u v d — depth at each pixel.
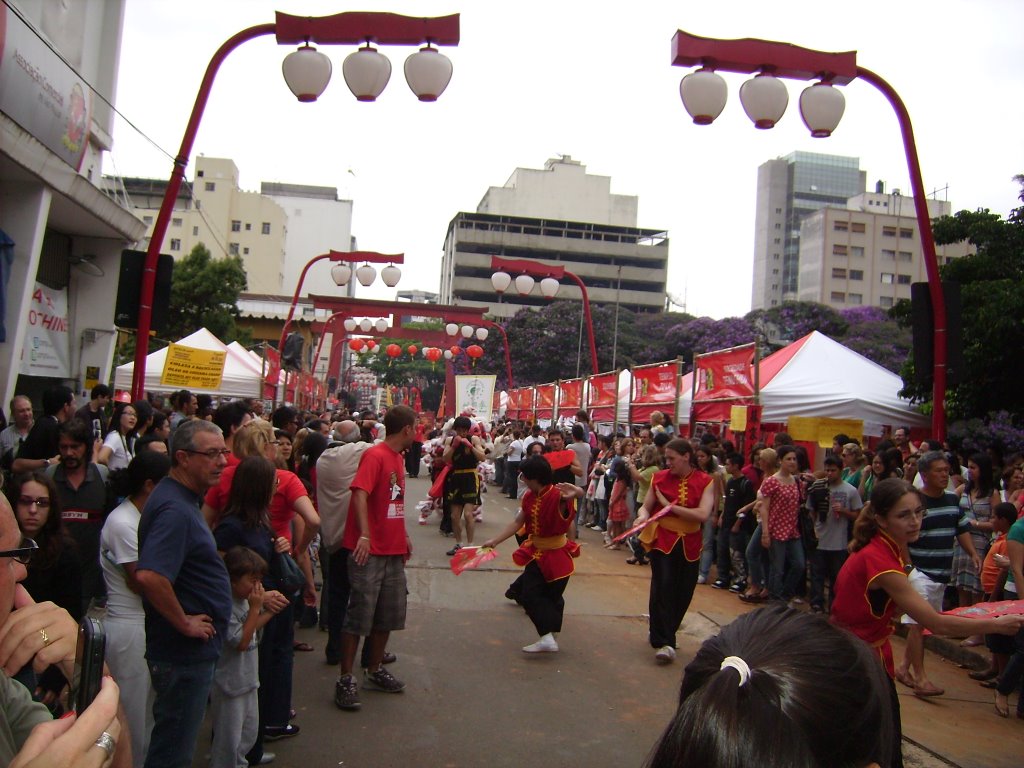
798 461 9.96
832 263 77.88
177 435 3.80
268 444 5.52
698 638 8.31
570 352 56.62
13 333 12.04
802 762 1.09
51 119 11.92
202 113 8.60
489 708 5.95
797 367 15.97
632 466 13.55
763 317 50.41
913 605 3.73
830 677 1.20
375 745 5.19
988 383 14.41
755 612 1.40
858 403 15.07
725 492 11.01
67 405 7.74
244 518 4.67
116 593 4.14
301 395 30.94
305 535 5.59
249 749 4.55
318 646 7.43
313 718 5.61
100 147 16.42
